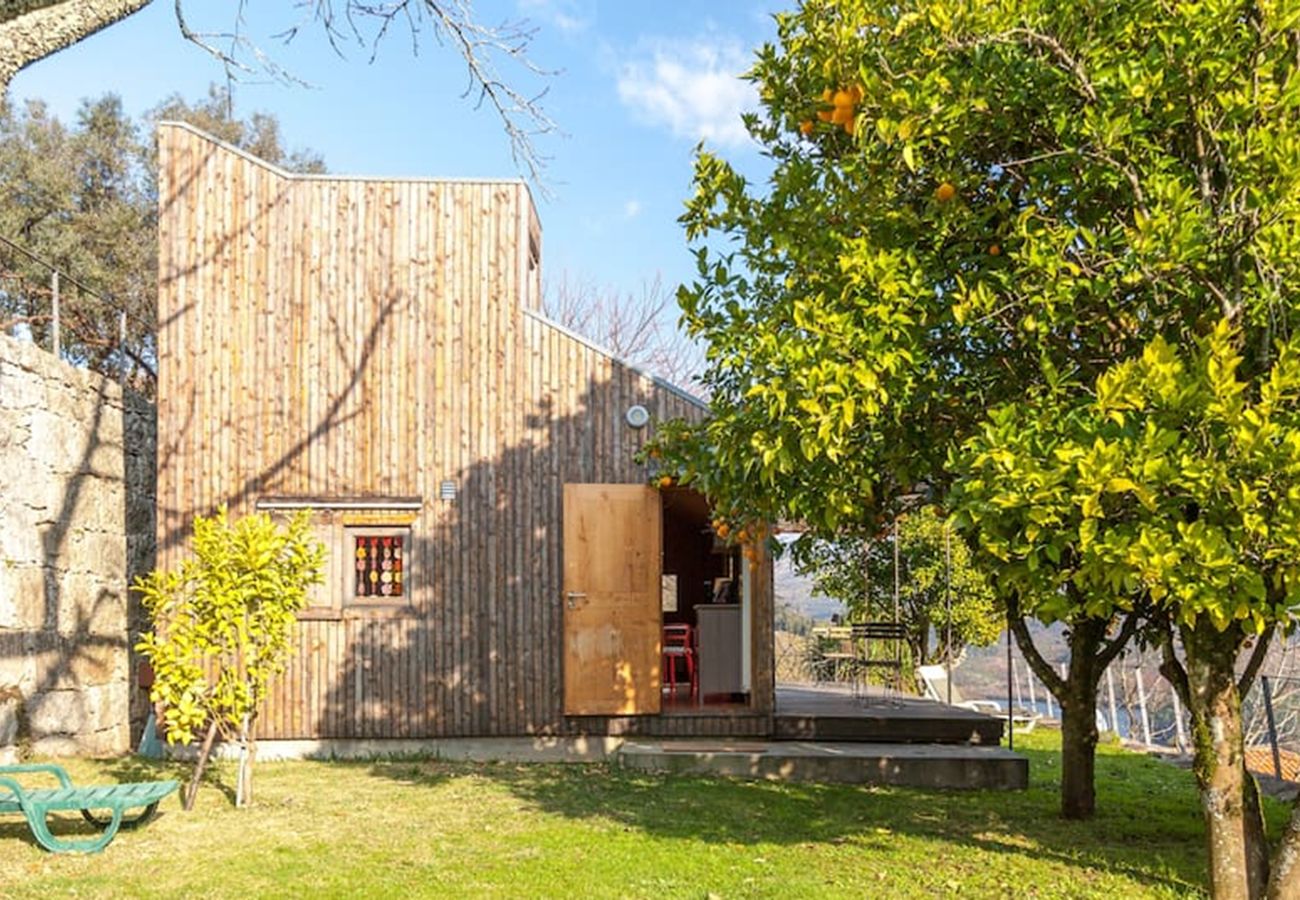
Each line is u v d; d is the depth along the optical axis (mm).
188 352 10258
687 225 6559
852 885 5828
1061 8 4938
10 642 9531
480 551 10305
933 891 5762
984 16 4840
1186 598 4328
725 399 7098
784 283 6090
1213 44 4711
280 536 7793
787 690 13711
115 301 19406
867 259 5301
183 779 8773
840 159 6109
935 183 5852
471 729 10172
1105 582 4609
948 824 7543
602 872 5973
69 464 10742
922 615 17719
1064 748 7922
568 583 10242
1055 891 5770
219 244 10328
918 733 10289
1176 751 13711
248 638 7660
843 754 9453
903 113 5090
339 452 10289
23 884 5605
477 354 10430
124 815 7359
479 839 6754
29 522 9914
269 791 8289
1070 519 4699
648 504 10398
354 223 10430
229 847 6477
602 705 10188
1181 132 5246
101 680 11141
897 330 5234
